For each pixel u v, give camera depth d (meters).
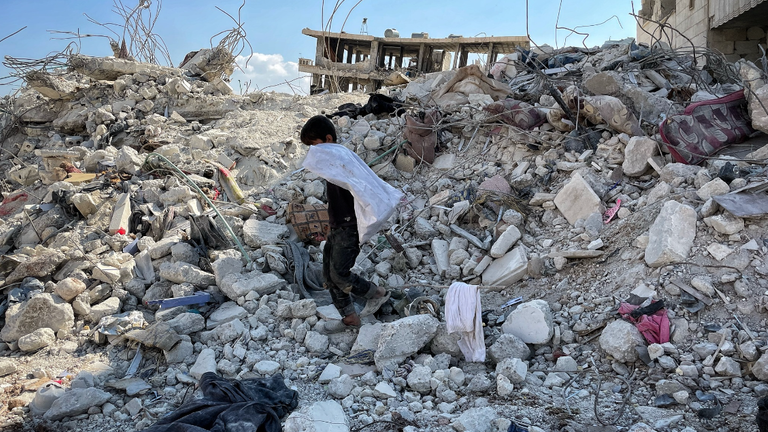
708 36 13.60
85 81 9.82
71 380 3.50
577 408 2.97
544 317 3.62
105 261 4.67
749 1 11.45
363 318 4.12
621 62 6.90
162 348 3.66
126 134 8.20
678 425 2.70
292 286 4.56
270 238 5.00
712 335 3.22
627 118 5.22
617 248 4.15
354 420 2.97
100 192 5.80
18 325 4.02
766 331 3.16
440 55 24.02
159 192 5.85
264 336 3.89
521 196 5.25
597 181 4.88
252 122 7.89
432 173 6.18
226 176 6.06
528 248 4.66
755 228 3.62
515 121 6.00
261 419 2.77
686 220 3.85
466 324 3.55
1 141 9.39
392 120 7.00
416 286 4.60
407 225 5.32
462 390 3.25
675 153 4.75
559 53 8.11
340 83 23.72
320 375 3.44
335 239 3.66
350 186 3.50
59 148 8.58
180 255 4.70
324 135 3.72
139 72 9.38
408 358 3.57
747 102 4.94
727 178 4.14
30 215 5.77
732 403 2.81
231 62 10.25
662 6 16.58
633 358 3.26
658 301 3.43
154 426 2.64
